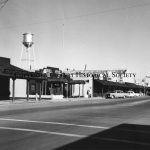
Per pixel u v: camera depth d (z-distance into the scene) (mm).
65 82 62469
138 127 16312
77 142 11359
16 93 58594
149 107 34875
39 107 31438
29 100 47719
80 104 39688
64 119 19453
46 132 13602
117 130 14930
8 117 20000
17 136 12398
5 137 12117
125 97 80500
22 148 10008
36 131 13844
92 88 79688
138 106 36938
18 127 15070
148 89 159125
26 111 25328
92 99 62750
